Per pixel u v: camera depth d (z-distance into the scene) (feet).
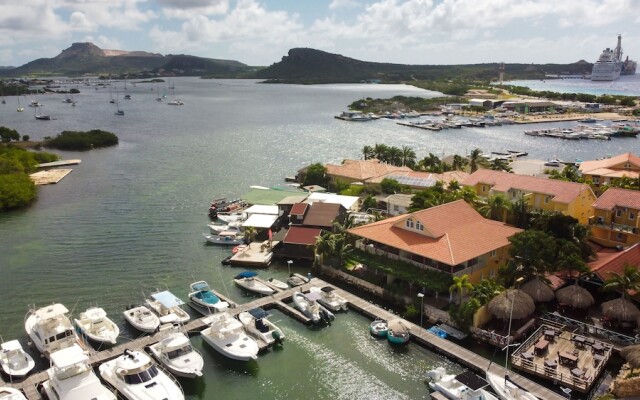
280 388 167.63
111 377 165.68
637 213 246.06
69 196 412.77
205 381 171.83
